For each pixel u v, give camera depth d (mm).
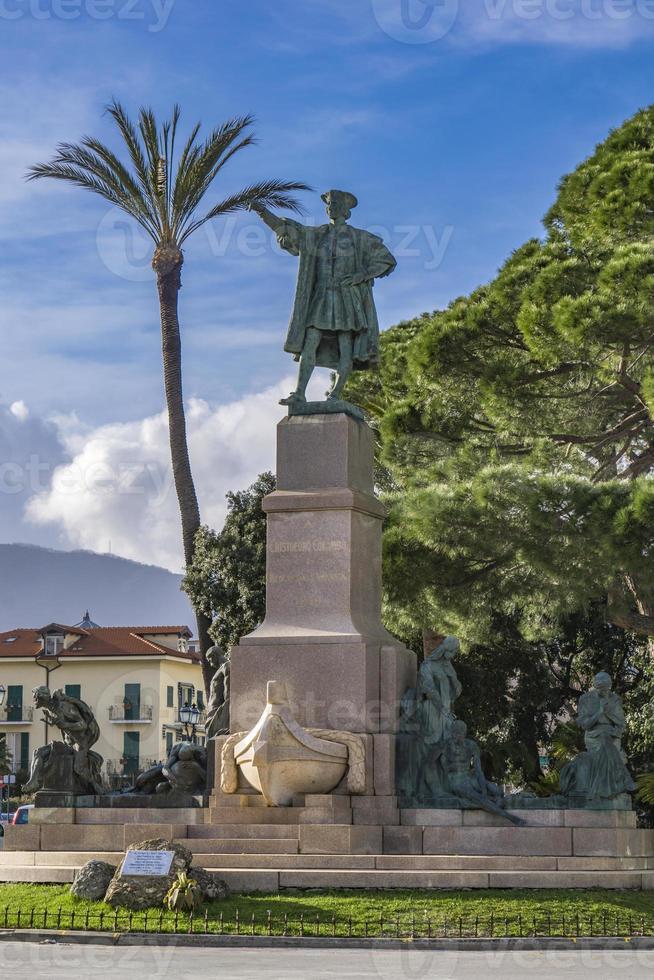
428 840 18281
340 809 18594
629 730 34750
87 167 37000
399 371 34375
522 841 18078
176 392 38438
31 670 61188
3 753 60312
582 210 29844
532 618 33781
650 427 29969
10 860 18344
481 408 30781
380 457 31969
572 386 29203
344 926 14930
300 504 20438
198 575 40031
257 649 19969
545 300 26859
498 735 36688
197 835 18562
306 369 21469
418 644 35188
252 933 14719
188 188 37281
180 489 39000
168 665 60062
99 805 20125
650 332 26297
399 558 27578
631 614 27922
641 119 30719
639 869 17719
